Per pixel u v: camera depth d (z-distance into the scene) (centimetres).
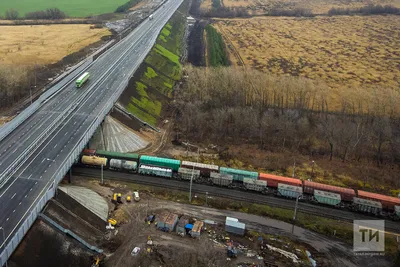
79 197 11712
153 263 10131
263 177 14025
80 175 13938
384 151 17388
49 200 10612
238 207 13038
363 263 10881
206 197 13425
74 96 18225
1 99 17988
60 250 9631
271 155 16675
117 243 10762
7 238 9044
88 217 11225
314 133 18600
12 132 14525
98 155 14662
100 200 12338
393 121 19362
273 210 13050
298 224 12431
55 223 10000
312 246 11475
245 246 11175
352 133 17512
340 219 12862
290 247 11325
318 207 13388
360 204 13038
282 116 18812
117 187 13475
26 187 11175
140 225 11575
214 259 10444
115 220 11594
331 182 15025
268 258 10750
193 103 19938
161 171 14212
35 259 9081
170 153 16238
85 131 14750
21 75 19475
